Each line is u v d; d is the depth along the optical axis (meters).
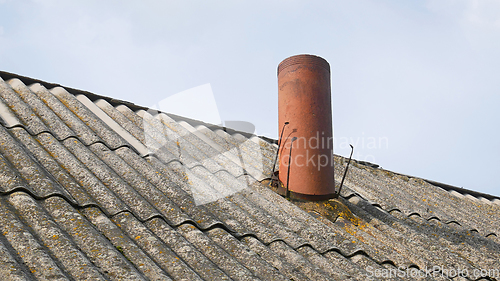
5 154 2.85
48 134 3.44
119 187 2.98
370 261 3.04
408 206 4.96
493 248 4.10
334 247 3.06
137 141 4.11
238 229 2.95
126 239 2.36
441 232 4.27
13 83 4.33
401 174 6.97
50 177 2.74
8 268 1.80
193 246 2.53
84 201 2.61
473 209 6.33
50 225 2.23
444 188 7.22
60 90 4.59
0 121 3.39
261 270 2.47
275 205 3.55
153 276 2.10
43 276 1.85
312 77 3.95
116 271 2.03
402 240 3.73
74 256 2.04
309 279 2.52
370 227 3.73
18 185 2.46
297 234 3.15
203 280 2.20
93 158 3.30
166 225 2.67
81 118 4.16
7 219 2.17
